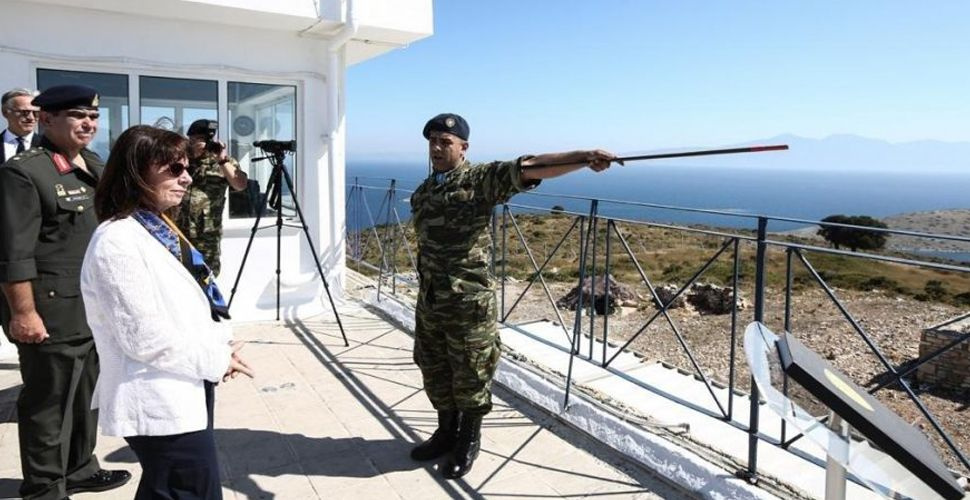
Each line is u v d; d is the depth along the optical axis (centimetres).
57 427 256
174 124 509
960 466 377
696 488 277
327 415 366
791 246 263
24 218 234
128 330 168
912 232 227
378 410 373
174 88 506
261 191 553
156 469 181
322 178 577
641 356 522
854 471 133
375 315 582
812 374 134
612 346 551
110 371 177
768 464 312
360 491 285
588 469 305
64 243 250
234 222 538
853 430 154
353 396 394
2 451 316
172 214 220
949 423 448
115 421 174
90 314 175
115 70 483
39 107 247
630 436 318
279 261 521
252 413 366
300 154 564
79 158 268
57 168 249
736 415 396
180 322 176
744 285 956
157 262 173
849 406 130
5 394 386
